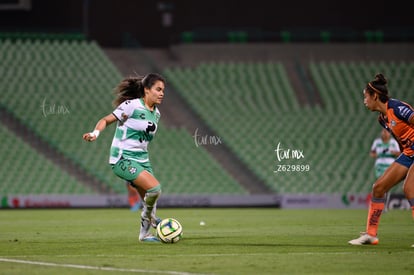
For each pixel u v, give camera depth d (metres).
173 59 112.88
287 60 114.75
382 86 33.28
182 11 113.75
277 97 108.44
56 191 90.38
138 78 35.72
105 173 93.38
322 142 101.38
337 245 35.78
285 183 96.25
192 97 107.06
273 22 114.88
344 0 115.19
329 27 115.44
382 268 27.00
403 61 115.31
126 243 37.38
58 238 41.56
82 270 26.50
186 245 36.03
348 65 114.12
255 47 114.62
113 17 112.50
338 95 109.50
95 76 105.19
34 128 96.88
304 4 115.12
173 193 93.25
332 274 25.61
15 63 104.12
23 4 103.31
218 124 103.31
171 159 96.75
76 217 66.06
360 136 102.88
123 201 85.62
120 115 34.84
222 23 114.44
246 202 87.56
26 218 64.62
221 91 108.50
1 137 94.19
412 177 33.12
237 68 112.00
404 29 115.62
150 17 113.19
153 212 37.06
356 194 87.19
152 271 26.08
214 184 94.88
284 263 28.39
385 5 115.56
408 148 33.25
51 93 101.19
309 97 109.19
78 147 95.75
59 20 110.12
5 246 36.31
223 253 32.16
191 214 71.00
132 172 35.12
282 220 60.16
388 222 55.06
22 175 90.94
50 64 105.12
